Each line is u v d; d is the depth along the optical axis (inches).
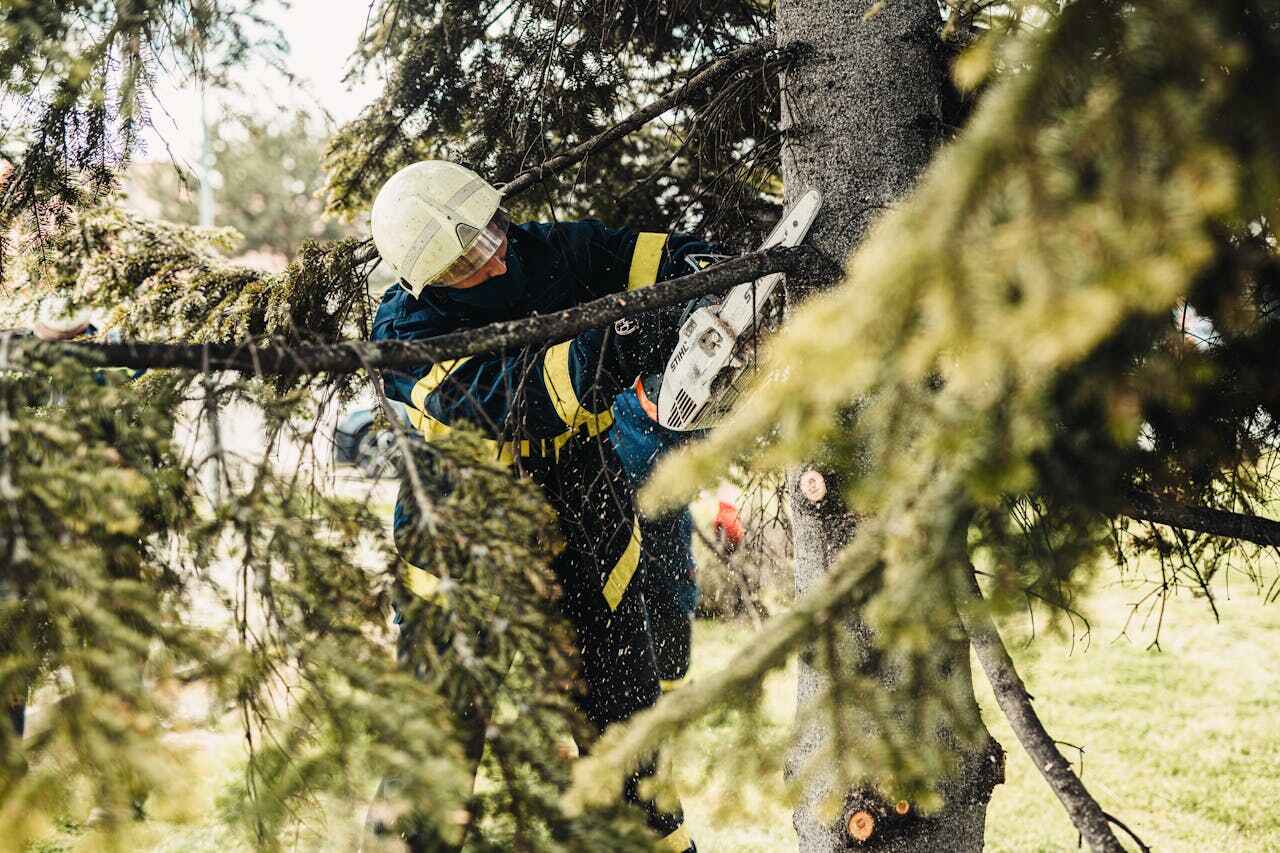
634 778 83.6
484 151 112.5
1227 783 149.4
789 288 75.3
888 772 47.5
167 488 44.7
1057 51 32.5
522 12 107.3
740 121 100.7
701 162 98.4
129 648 38.3
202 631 42.3
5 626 37.7
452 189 88.2
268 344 50.2
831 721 48.1
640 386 84.4
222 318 101.3
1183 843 132.6
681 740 46.3
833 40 77.9
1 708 37.3
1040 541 50.0
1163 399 45.5
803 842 82.0
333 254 97.8
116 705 37.3
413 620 45.3
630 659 97.3
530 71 106.5
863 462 43.6
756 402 35.7
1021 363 31.3
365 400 86.0
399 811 39.8
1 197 87.0
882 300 31.8
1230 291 41.2
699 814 139.8
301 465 47.4
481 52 111.2
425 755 40.4
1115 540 66.9
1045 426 37.7
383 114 118.0
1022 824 138.3
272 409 47.4
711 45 118.6
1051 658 207.2
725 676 46.5
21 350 43.9
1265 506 72.8
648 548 102.7
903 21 77.6
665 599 105.7
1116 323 33.7
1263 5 31.9
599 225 96.6
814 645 48.4
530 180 91.9
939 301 30.6
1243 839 133.0
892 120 77.3
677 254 94.0
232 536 44.3
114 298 110.8
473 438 49.8
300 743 41.5
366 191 125.0
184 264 110.0
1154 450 54.8
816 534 80.4
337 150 121.7
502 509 47.2
